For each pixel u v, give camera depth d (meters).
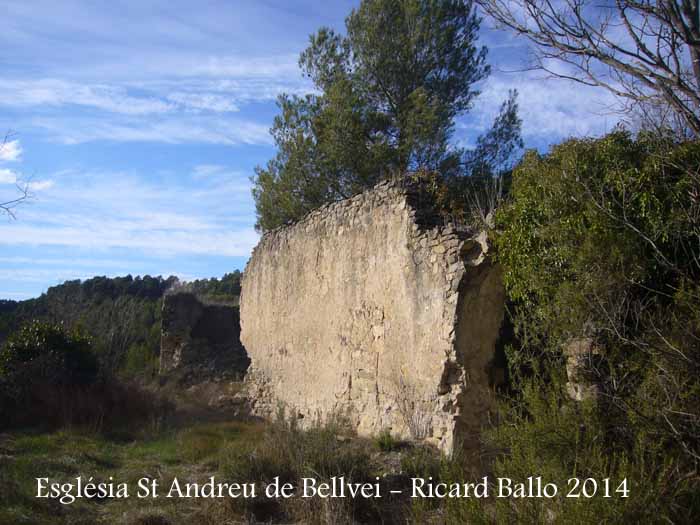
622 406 5.16
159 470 8.57
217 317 22.78
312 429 8.70
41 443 9.83
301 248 12.93
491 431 6.56
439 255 8.26
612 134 6.38
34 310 30.77
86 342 14.85
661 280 5.78
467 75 17.41
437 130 15.71
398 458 7.68
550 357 6.30
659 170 5.89
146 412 13.01
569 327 5.77
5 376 12.83
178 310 22.31
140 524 6.54
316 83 17.58
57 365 13.51
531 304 6.74
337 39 17.48
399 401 8.89
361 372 10.07
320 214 12.20
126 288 39.31
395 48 16.80
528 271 6.65
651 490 4.45
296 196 17.42
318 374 11.66
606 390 5.44
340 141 16.19
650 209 5.79
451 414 7.72
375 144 16.09
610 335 5.54
